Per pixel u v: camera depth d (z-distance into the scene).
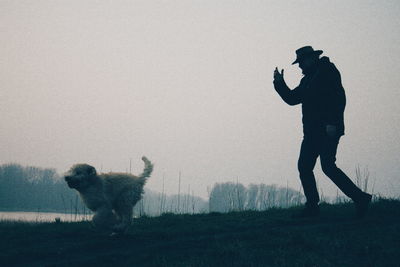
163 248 6.58
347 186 7.57
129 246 6.80
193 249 6.49
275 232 7.03
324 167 7.61
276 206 11.12
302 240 6.52
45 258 6.38
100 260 6.11
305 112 7.89
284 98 8.27
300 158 8.02
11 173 55.88
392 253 5.89
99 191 7.54
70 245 6.91
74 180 7.38
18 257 6.33
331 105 7.48
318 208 8.16
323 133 7.66
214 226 7.82
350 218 7.79
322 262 5.74
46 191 52.31
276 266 5.70
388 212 8.05
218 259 5.95
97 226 7.41
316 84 7.74
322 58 7.89
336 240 6.41
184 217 9.45
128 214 7.66
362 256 5.97
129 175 7.94
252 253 6.11
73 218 10.93
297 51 8.18
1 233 8.00
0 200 51.62
